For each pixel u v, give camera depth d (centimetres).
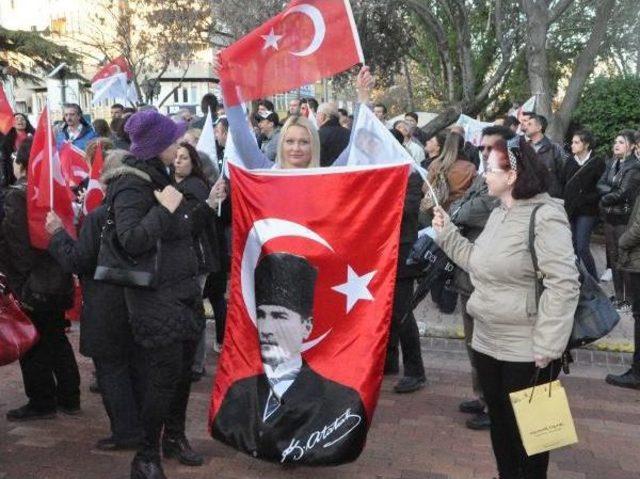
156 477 367
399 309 527
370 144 394
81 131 926
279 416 379
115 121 738
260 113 981
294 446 374
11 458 415
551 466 423
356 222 375
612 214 774
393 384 563
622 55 2022
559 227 317
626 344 643
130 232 337
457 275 467
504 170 330
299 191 383
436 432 468
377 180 373
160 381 366
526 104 1151
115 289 400
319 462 371
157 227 341
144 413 369
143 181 352
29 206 425
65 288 446
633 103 1233
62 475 395
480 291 339
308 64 400
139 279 343
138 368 425
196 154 491
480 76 2297
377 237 375
